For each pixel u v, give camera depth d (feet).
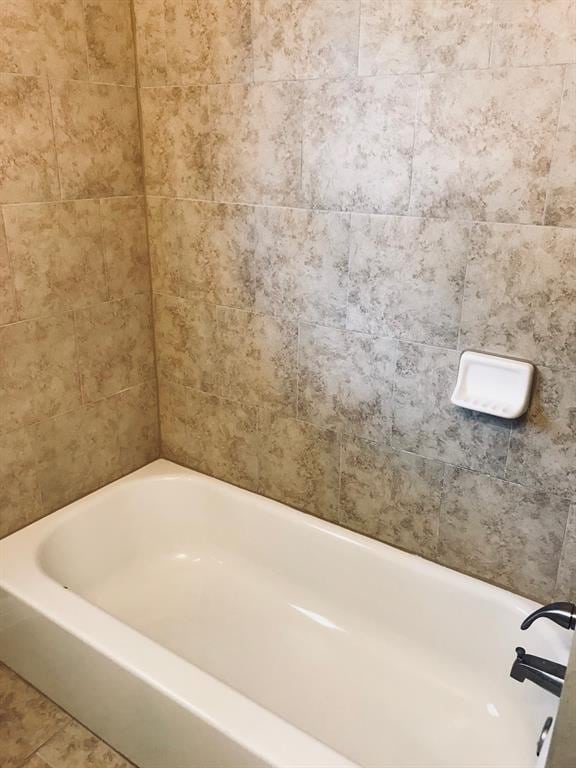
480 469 5.82
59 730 5.88
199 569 7.67
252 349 6.97
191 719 4.73
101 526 7.33
